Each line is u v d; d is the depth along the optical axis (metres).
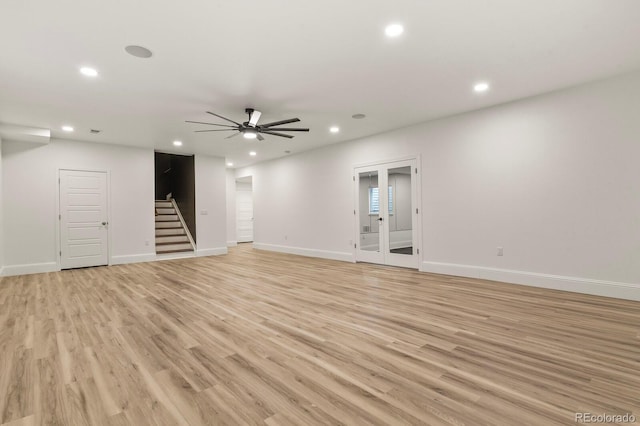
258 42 2.87
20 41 2.77
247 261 7.14
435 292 4.14
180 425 1.60
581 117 3.94
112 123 5.23
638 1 2.36
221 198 8.55
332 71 3.48
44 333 2.86
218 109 4.62
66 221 6.30
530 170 4.36
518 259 4.50
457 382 1.97
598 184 3.84
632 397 1.79
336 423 1.60
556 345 2.47
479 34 2.80
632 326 2.84
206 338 2.72
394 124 5.61
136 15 2.44
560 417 1.62
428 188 5.48
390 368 2.16
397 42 2.92
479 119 4.83
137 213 7.15
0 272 5.46
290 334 2.79
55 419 1.65
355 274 5.43
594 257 3.88
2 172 5.66
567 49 3.08
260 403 1.78
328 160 7.30
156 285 4.79
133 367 2.21
